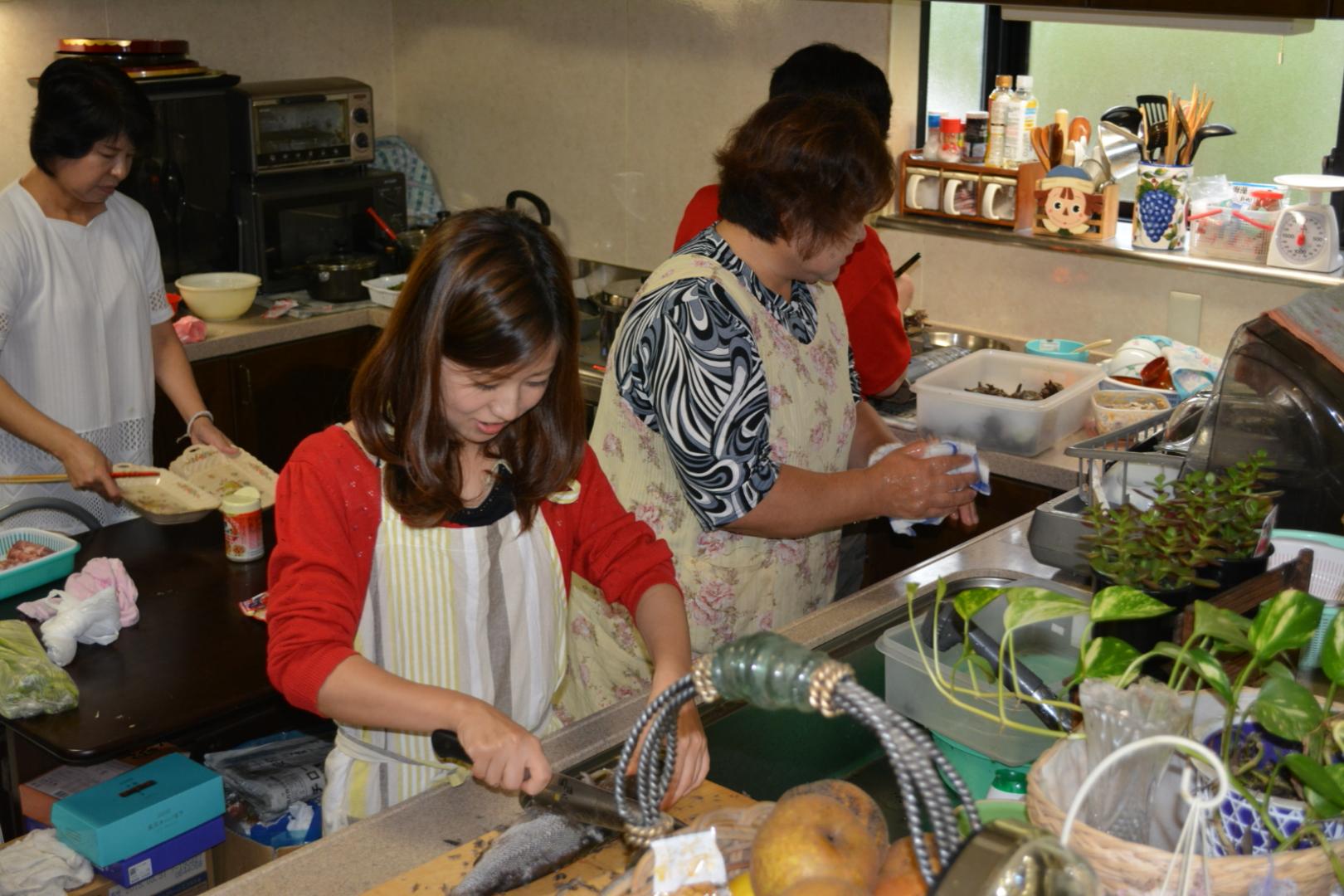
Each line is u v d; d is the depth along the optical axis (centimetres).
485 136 411
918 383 266
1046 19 250
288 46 404
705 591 178
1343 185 267
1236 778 94
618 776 79
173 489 250
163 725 175
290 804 214
